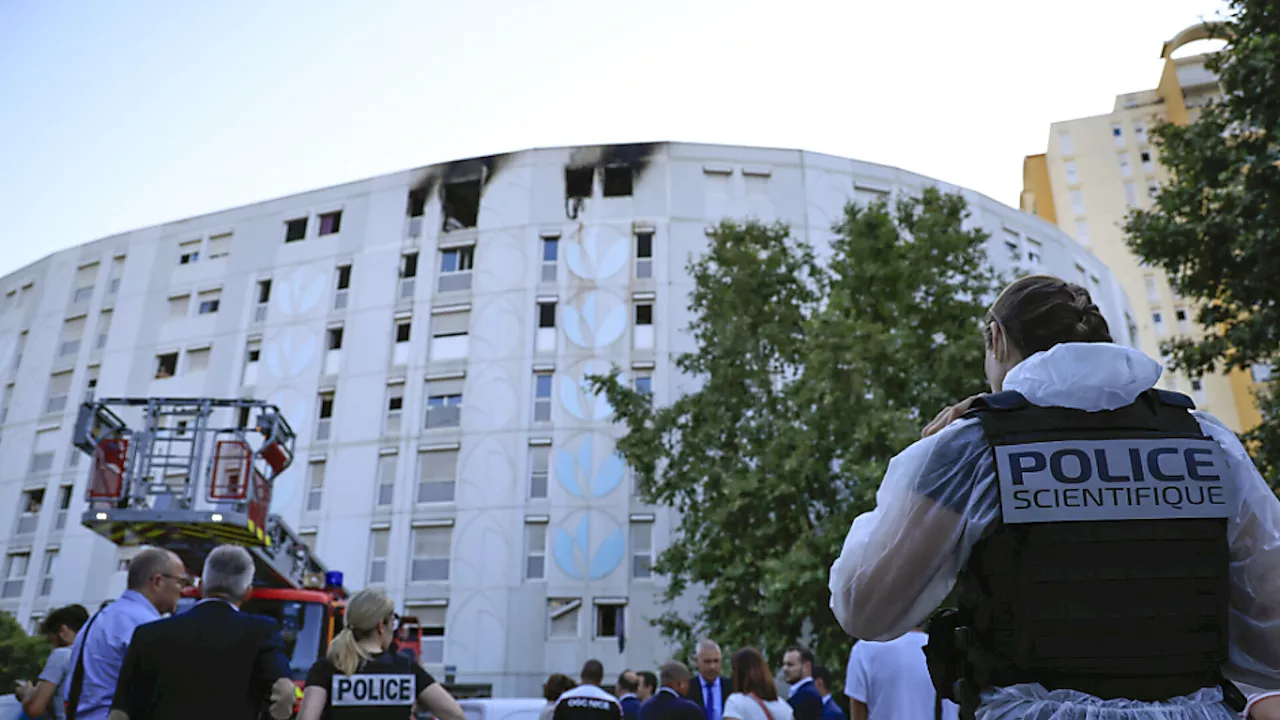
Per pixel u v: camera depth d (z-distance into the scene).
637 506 33.31
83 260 44.09
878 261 21.14
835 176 39.50
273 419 13.70
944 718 2.63
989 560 1.49
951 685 1.58
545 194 38.25
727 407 21.73
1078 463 1.50
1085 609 1.42
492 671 31.88
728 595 19.08
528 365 35.72
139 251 43.19
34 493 40.91
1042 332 1.73
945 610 1.62
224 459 13.06
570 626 32.28
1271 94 13.24
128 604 4.54
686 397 22.33
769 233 24.30
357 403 36.94
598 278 36.75
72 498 39.41
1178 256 14.73
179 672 3.84
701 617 22.61
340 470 36.03
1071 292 1.77
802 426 18.92
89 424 13.05
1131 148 77.06
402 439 35.75
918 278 20.62
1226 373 15.15
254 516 12.86
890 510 1.57
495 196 38.62
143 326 41.69
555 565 32.88
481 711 9.79
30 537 39.34
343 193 40.84
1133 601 1.43
